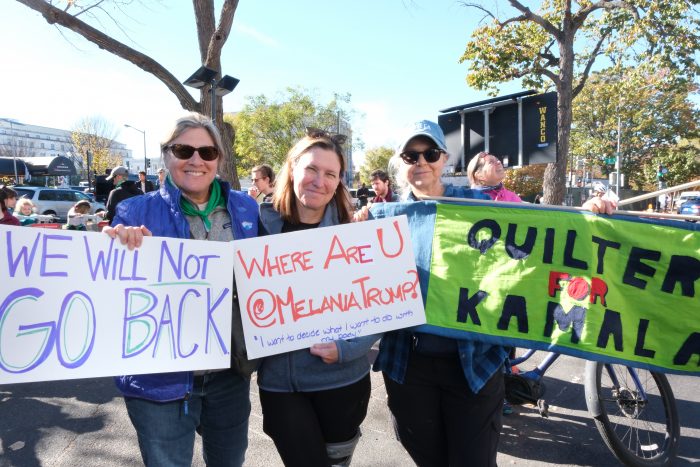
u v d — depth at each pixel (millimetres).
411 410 2074
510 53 14320
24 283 1717
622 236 2145
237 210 2076
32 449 3123
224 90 9078
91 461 2990
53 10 7910
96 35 8352
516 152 8484
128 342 1809
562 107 13922
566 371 4438
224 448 2045
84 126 50625
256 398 3916
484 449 1955
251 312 1962
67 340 1753
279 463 2975
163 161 1946
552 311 2133
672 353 2102
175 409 1846
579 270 2143
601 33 15008
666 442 2979
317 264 2031
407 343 2113
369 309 2049
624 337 2113
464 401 2000
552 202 13844
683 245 2109
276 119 32500
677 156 37844
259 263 1985
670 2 11750
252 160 34906
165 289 1861
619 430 3236
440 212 2252
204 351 1878
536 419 3566
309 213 2139
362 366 2061
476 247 2207
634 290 2137
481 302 2148
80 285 1779
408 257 2090
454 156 9297
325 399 1986
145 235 1854
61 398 3891
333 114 33344
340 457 2066
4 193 5641
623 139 36750
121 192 7410
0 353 1673
